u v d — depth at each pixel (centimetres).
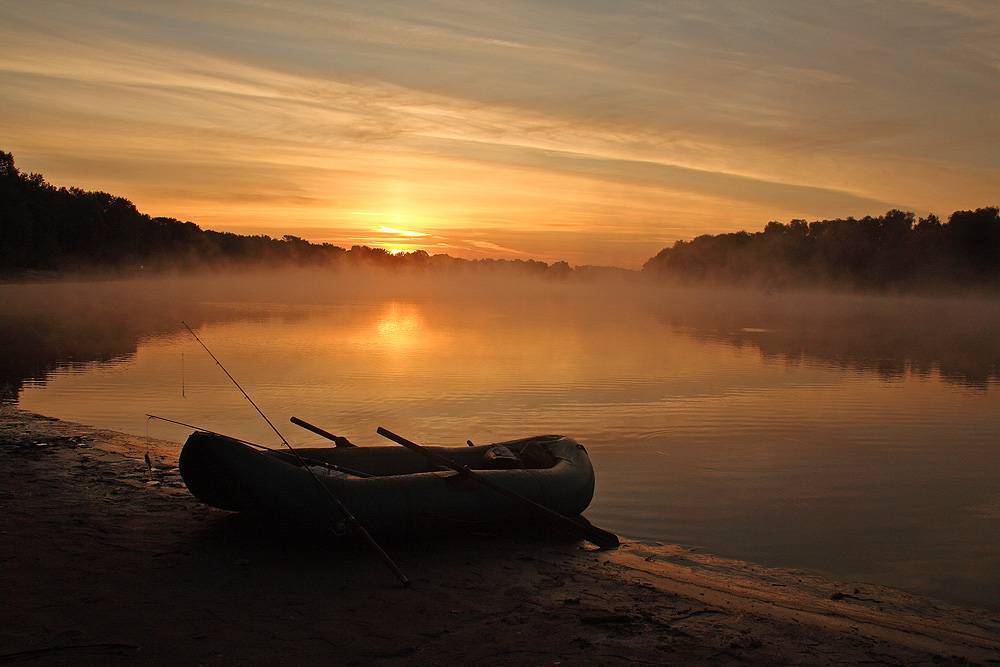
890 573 714
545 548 700
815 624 535
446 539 699
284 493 619
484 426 1445
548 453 828
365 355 2695
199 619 475
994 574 715
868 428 1483
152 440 1105
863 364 2748
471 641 466
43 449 983
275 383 1967
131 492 774
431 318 5162
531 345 3225
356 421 1473
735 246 17100
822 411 1684
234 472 609
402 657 437
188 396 1742
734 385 2080
